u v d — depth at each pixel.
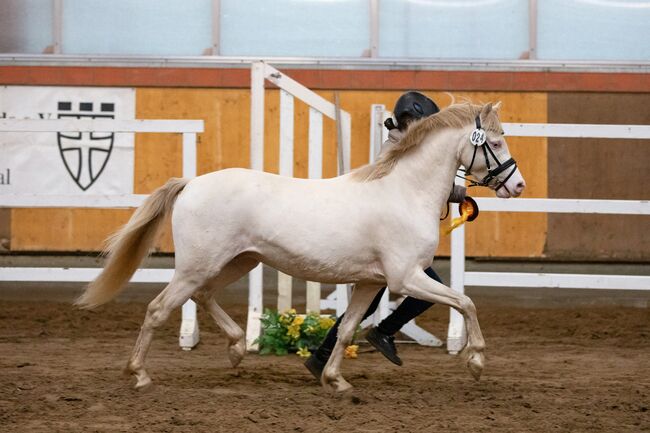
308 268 7.90
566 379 9.10
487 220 15.32
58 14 15.58
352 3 15.66
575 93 15.59
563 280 11.24
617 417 7.40
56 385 8.39
